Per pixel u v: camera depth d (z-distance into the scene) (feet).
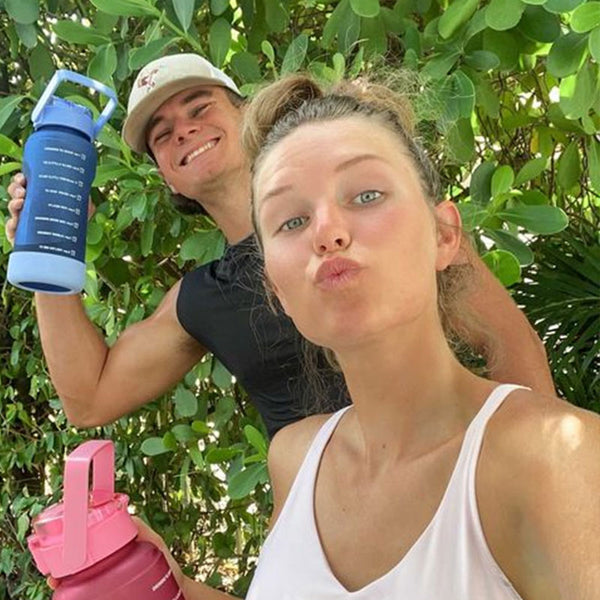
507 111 6.40
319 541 2.70
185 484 7.55
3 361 8.66
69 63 7.08
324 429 2.99
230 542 7.55
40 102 4.58
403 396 2.53
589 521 2.00
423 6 5.32
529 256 4.76
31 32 6.11
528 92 6.41
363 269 2.32
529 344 4.30
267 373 5.24
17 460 8.46
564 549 2.00
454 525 2.28
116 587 3.21
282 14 5.65
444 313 3.49
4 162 6.65
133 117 5.56
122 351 5.90
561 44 4.44
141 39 6.06
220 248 5.75
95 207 6.33
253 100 3.30
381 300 2.34
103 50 5.58
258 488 7.11
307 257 2.39
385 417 2.59
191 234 6.35
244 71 5.59
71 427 8.00
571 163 5.79
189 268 7.18
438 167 4.24
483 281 4.21
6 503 8.78
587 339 5.90
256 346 5.22
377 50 5.15
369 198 2.41
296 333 5.08
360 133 2.52
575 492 2.05
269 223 2.51
